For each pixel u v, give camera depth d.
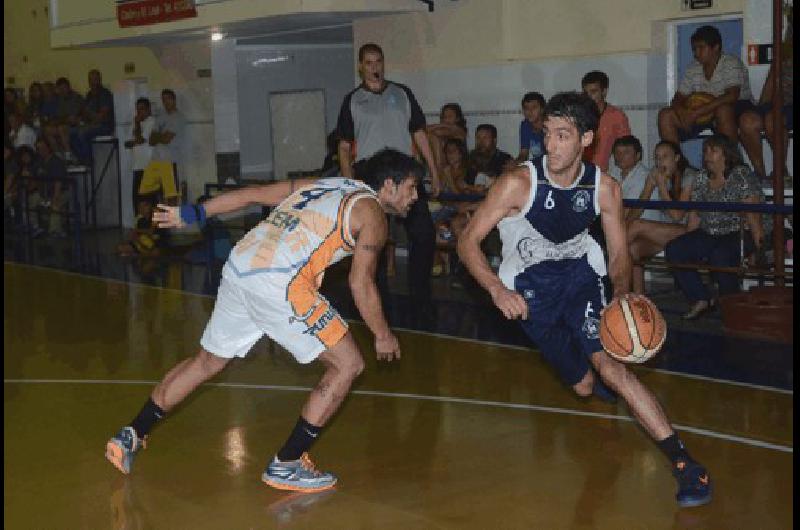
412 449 6.52
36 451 6.65
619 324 5.36
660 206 9.69
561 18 12.16
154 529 5.36
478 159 12.40
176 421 7.21
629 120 11.81
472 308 10.70
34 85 19.86
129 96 18.39
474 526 5.32
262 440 6.77
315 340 5.64
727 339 9.07
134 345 9.73
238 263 5.64
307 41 17.56
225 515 5.53
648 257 10.39
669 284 11.71
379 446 6.58
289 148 18.08
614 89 11.89
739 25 11.17
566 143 5.39
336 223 5.57
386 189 5.79
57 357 9.31
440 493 5.79
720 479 5.89
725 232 9.88
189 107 17.34
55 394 8.06
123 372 8.73
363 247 5.57
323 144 18.39
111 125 18.67
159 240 15.30
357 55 14.36
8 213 20.05
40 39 20.23
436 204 12.65
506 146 12.90
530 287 5.81
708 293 9.98
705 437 6.61
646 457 6.28
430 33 13.47
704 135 10.95
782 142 9.62
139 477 6.13
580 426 6.89
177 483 6.02
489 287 5.51
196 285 12.88
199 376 6.04
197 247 15.77
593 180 5.59
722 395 7.49
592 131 5.45
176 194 16.95
